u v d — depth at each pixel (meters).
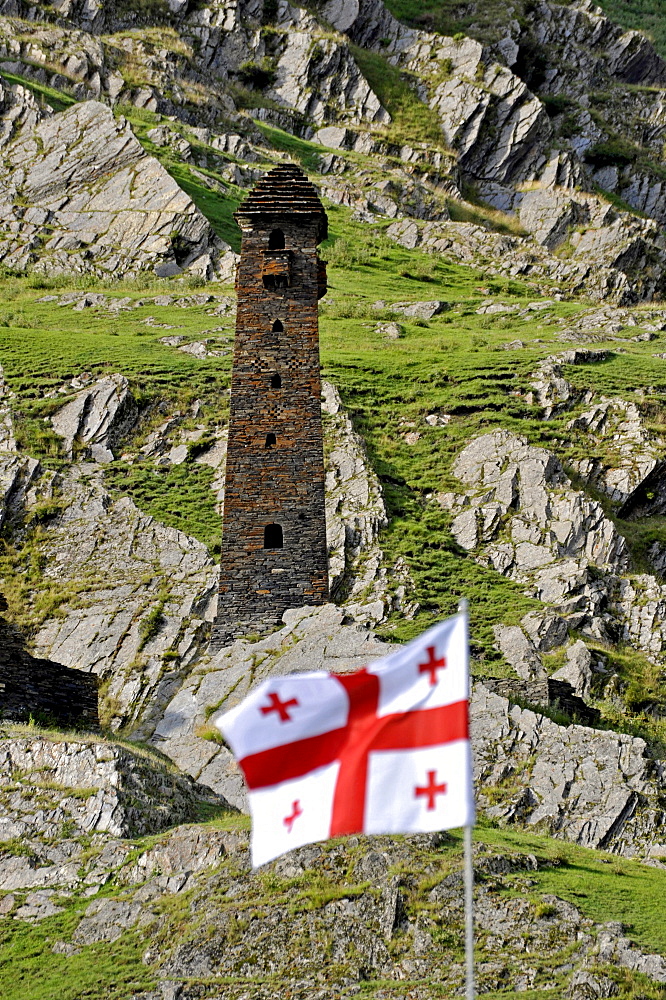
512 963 108.94
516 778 162.88
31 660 168.50
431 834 126.56
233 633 190.38
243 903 118.31
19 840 134.75
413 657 74.69
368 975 109.44
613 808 157.50
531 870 124.94
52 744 146.50
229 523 196.50
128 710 184.12
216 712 174.50
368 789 72.25
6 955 119.88
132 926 121.31
